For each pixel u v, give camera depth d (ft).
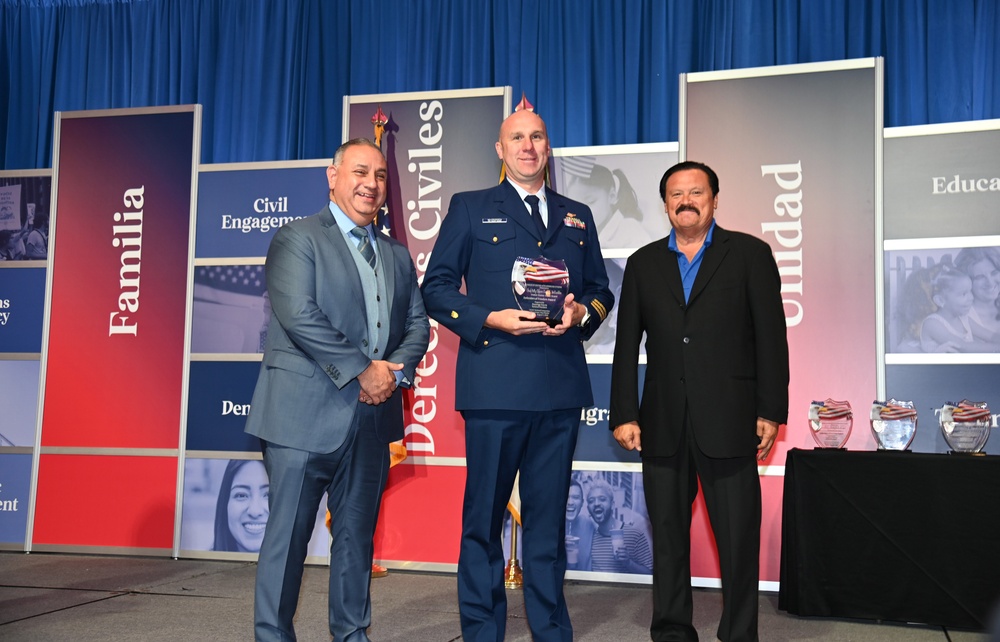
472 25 15.44
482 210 8.28
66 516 13.96
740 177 12.39
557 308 7.70
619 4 14.94
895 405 10.48
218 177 13.97
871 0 14.11
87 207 14.32
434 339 13.01
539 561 8.00
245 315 13.67
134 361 13.97
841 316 11.93
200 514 13.56
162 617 9.83
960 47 13.67
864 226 11.94
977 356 11.64
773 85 12.39
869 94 12.05
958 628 9.70
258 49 16.26
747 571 8.00
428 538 12.82
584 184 12.96
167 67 16.88
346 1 16.05
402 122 13.35
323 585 11.82
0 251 14.60
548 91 15.11
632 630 9.60
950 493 9.61
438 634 9.30
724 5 14.51
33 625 9.42
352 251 8.07
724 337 8.23
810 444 11.87
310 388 7.63
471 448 8.02
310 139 15.99
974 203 11.80
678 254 8.81
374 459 8.03
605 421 12.68
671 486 8.42
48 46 17.19
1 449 14.25
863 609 9.87
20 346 14.39
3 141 17.34
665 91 14.58
